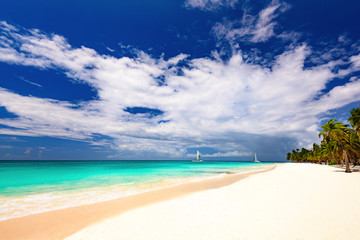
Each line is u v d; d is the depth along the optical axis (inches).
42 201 472.1
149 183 821.9
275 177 901.8
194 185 733.9
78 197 518.9
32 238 265.1
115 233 270.4
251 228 261.3
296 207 351.3
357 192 477.4
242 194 490.3
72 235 271.7
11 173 1369.3
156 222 306.2
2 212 379.9
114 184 791.7
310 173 1109.1
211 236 242.4
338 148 1541.6
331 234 234.8
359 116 1360.7
